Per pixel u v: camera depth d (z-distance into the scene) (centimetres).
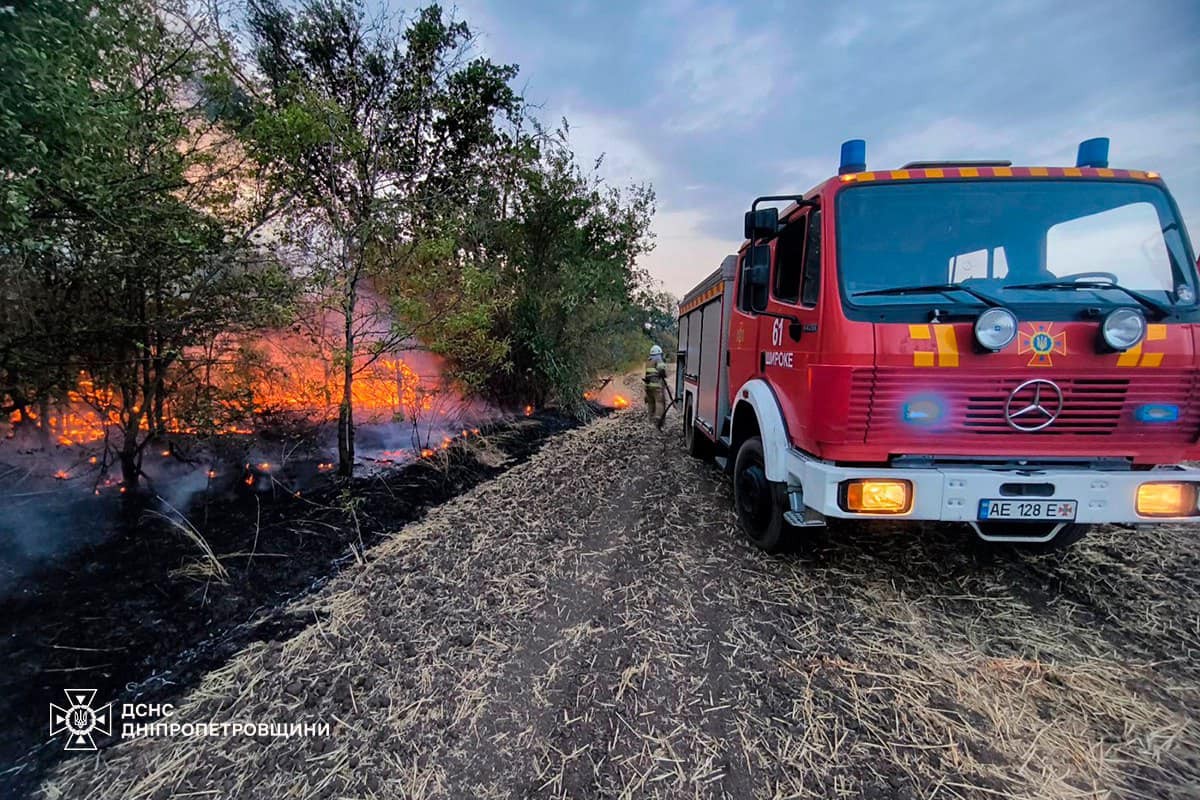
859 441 291
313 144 416
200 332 372
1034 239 314
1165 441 284
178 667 262
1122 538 415
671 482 603
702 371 662
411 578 357
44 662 249
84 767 204
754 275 389
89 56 247
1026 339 275
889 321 286
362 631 297
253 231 397
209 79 377
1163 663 270
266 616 309
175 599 309
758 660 274
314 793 197
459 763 211
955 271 309
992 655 277
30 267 283
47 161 223
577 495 547
